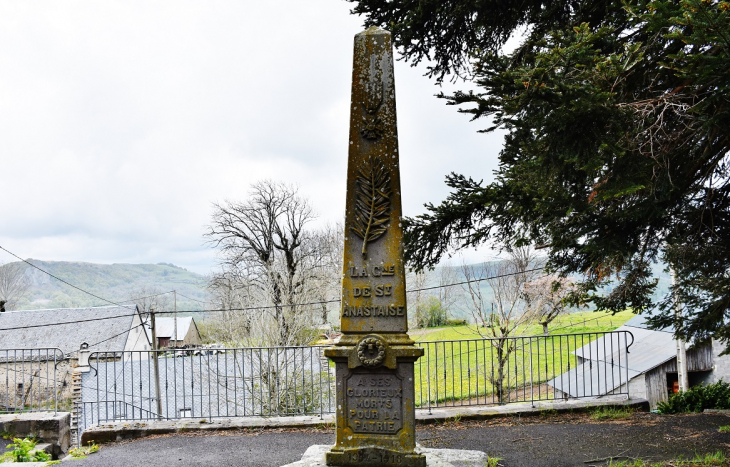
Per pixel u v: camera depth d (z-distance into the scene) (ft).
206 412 62.18
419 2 26.45
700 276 24.21
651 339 71.61
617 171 18.11
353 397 17.94
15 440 25.36
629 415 27.63
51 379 90.27
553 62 16.31
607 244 20.99
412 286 96.53
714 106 16.89
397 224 18.40
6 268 205.36
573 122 17.29
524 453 21.86
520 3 26.66
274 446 24.13
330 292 96.53
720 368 63.16
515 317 65.77
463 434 25.26
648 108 18.31
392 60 18.89
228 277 91.91
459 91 21.22
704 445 21.71
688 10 13.57
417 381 67.10
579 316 92.53
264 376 61.62
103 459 22.91
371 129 18.74
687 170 20.86
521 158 25.17
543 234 24.17
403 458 17.31
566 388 62.39
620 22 22.50
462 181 25.00
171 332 180.96
